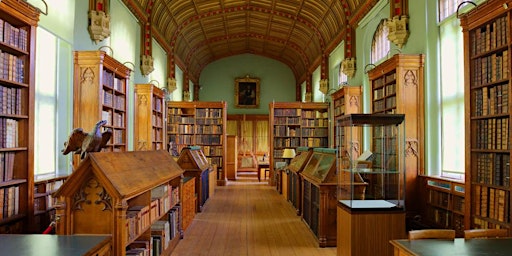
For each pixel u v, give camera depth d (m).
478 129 4.60
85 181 3.38
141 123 10.95
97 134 3.83
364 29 10.94
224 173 14.80
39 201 5.29
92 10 7.76
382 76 8.30
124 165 3.81
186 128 14.84
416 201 7.20
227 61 22.45
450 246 2.83
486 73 4.44
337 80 14.52
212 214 8.61
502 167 4.18
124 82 8.60
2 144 4.06
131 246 4.17
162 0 12.42
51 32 6.41
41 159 6.36
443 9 7.08
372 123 4.78
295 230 7.00
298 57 19.98
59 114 6.86
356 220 4.40
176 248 5.77
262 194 12.12
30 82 4.40
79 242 2.79
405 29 8.01
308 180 6.71
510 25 3.97
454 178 6.40
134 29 11.07
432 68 7.19
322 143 15.08
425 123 7.23
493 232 3.34
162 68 14.62
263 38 19.38
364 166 6.14
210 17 16.06
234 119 21.55
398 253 2.97
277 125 15.12
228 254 5.48
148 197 4.25
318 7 13.57
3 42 3.97
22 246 2.67
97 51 6.98
